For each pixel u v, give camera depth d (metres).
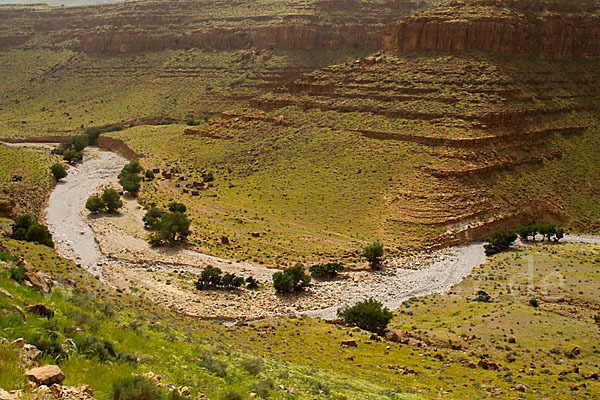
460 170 101.69
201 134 161.38
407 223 93.31
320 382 30.20
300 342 46.91
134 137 174.88
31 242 70.69
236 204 106.56
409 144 113.88
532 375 42.22
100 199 104.75
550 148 119.94
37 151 159.25
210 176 123.69
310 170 116.56
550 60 142.25
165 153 151.38
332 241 88.38
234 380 26.12
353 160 114.94
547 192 107.94
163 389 20.28
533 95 128.00
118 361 22.02
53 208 107.50
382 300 69.50
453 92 123.69
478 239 93.75
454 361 45.00
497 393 36.31
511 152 112.12
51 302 27.05
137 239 90.31
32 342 19.94
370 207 98.50
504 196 101.81
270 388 26.06
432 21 140.50
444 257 85.56
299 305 66.62
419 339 52.75
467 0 147.12
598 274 71.06
